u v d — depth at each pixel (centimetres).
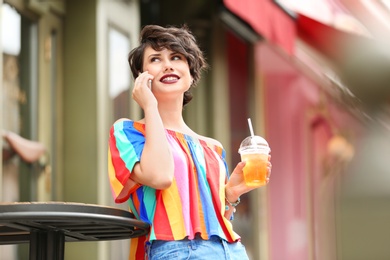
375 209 1274
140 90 285
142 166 274
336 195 1197
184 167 284
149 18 974
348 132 1197
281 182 1084
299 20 916
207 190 286
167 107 300
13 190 669
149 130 277
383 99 997
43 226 263
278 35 866
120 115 788
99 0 748
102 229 272
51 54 732
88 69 744
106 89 757
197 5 974
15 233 292
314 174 1145
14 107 676
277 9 864
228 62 1011
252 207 1021
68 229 271
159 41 296
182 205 278
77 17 750
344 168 1205
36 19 711
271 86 1088
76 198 736
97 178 735
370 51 920
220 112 988
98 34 745
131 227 268
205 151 297
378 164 1225
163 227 275
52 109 732
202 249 276
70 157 741
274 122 1084
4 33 661
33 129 704
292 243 1091
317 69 1070
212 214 281
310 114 1135
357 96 1020
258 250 1016
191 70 304
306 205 1126
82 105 743
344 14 895
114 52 781
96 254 711
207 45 991
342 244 1235
